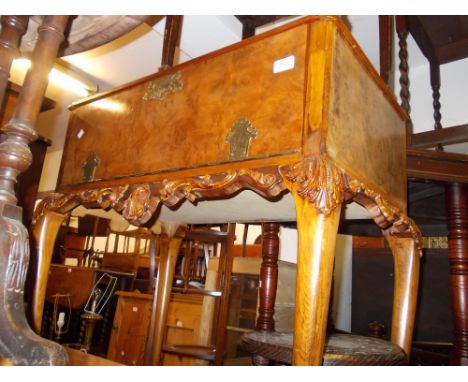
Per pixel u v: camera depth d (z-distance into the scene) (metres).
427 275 2.28
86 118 1.12
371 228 1.49
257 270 2.57
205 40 2.21
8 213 0.62
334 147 0.66
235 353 2.53
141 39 2.21
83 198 1.01
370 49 2.32
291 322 2.04
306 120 0.65
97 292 2.75
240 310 2.62
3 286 0.59
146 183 0.87
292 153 0.65
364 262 2.76
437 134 1.90
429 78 2.39
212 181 0.75
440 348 1.71
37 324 0.96
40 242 1.03
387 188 0.90
